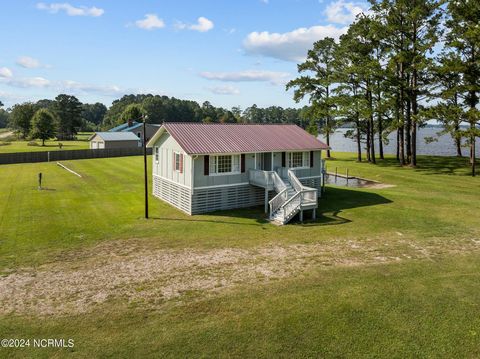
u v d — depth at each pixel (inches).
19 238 671.1
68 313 401.7
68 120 4409.5
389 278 479.5
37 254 591.8
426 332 358.0
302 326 368.8
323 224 775.1
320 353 328.8
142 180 1343.5
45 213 850.8
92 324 377.7
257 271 513.3
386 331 359.9
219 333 358.0
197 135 932.6
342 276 488.7
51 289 463.2
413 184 1210.0
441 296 427.2
